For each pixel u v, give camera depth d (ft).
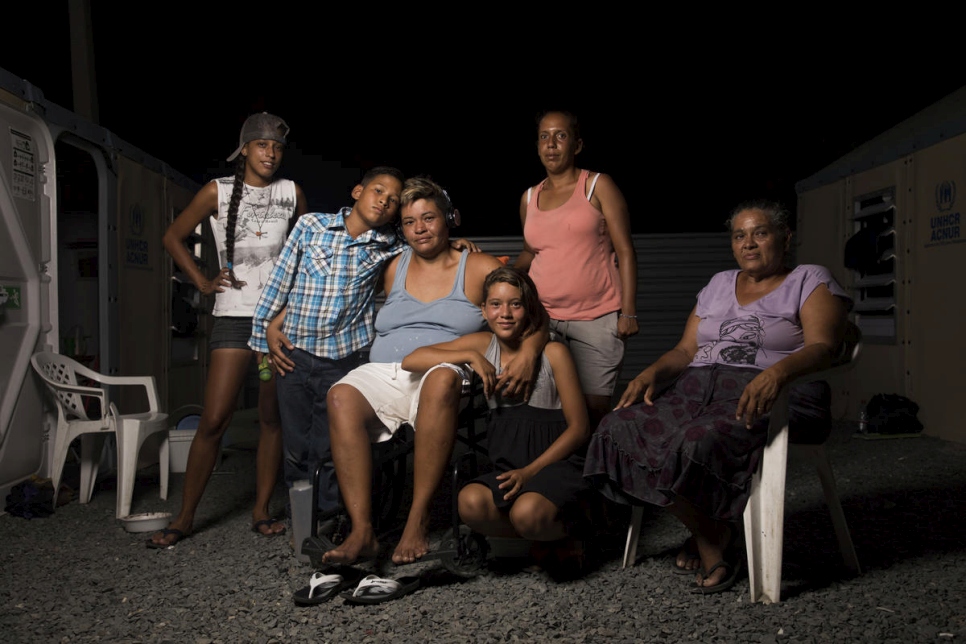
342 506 12.44
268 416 14.43
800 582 11.00
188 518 14.28
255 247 14.14
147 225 22.62
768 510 10.24
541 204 14.06
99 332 19.83
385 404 11.71
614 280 13.62
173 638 9.73
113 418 16.42
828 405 11.04
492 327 11.43
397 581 11.02
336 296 12.84
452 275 12.57
